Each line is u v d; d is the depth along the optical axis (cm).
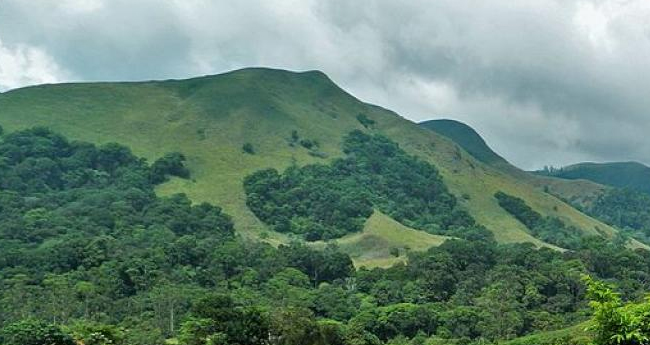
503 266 15612
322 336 8956
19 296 11906
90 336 8306
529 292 14088
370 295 14625
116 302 12288
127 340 9519
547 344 9900
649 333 1609
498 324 12281
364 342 10169
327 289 14412
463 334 12269
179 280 14125
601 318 1661
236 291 13888
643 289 14825
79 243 14812
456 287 14975
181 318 11412
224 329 8650
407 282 14962
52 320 10906
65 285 12625
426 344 11400
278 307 11788
